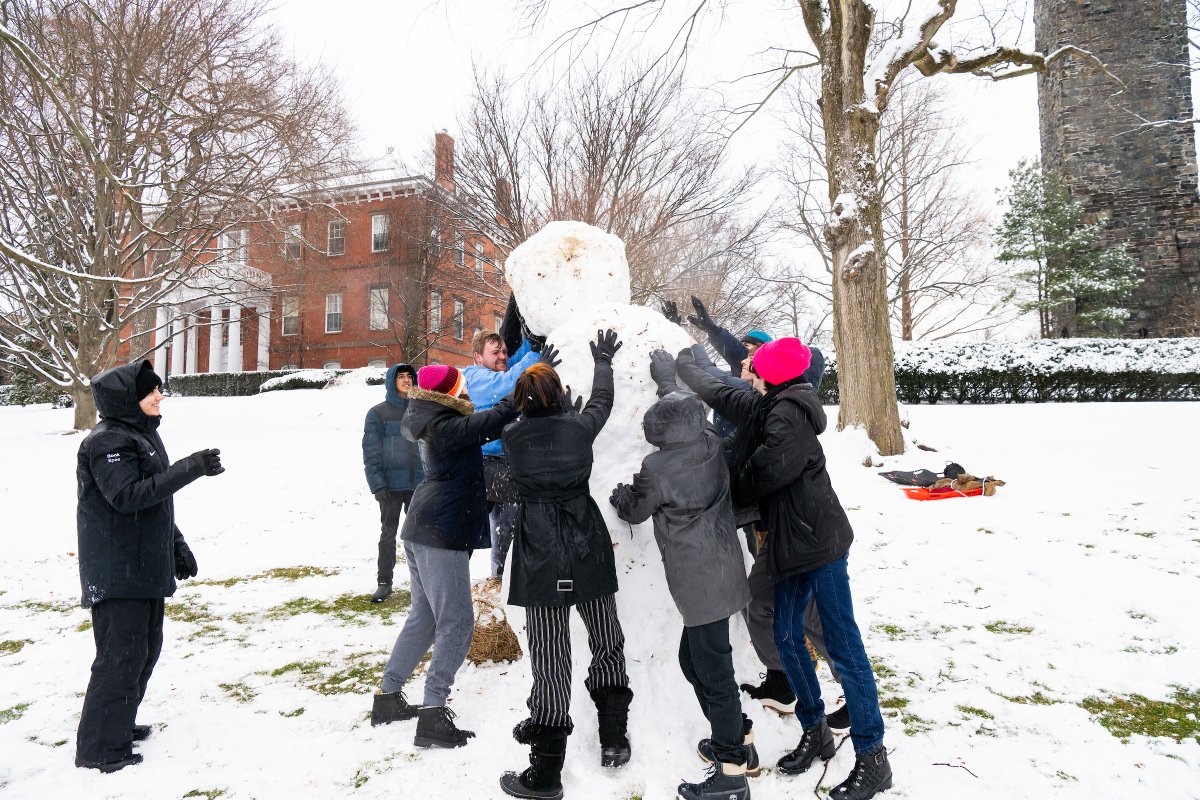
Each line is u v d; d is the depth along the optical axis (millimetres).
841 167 9664
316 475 10164
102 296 14289
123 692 2984
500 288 19641
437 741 3041
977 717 3236
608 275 3748
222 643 4457
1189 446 9039
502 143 16359
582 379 3174
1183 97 22094
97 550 2936
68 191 13336
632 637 3113
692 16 11070
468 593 3215
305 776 2877
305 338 32156
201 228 14531
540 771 2613
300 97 14508
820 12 10219
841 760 2885
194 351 32688
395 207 23906
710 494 2723
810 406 2754
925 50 9539
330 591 5637
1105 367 15609
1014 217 22469
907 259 26156
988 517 6500
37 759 3041
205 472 2941
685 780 2711
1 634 4660
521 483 2775
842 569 2719
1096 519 6195
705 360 3412
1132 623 4168
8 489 9383
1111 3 22578
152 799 2729
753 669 3344
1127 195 22438
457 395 3234
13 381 27469
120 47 12227
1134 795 2617
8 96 11875
